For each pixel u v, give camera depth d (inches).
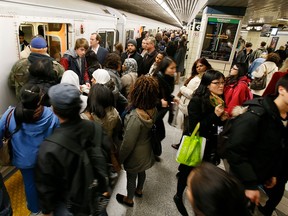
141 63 159.5
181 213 82.0
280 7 186.4
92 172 44.1
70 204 44.9
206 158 75.0
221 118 68.9
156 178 104.2
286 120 52.4
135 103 65.2
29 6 99.5
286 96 46.9
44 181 42.5
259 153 52.7
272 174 57.3
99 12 192.1
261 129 51.0
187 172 73.9
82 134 45.0
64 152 41.5
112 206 84.6
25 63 91.5
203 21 227.1
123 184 97.6
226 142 55.7
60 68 96.4
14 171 97.1
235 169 52.1
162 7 411.5
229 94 104.7
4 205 54.6
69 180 43.5
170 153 126.3
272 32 448.5
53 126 61.1
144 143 72.2
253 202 51.1
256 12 249.9
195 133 70.3
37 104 54.5
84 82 129.9
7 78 93.2
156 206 87.2
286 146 55.5
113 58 106.8
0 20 84.7
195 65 111.3
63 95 41.2
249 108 52.9
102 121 69.8
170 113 115.3
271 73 146.1
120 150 68.9
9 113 58.0
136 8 464.1
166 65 89.0
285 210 87.7
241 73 104.6
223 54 226.2
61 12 125.4
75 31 144.3
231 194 24.6
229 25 213.9
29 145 58.3
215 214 24.0
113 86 92.3
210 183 25.4
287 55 198.7
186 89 107.3
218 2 183.8
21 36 133.7
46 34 145.9
